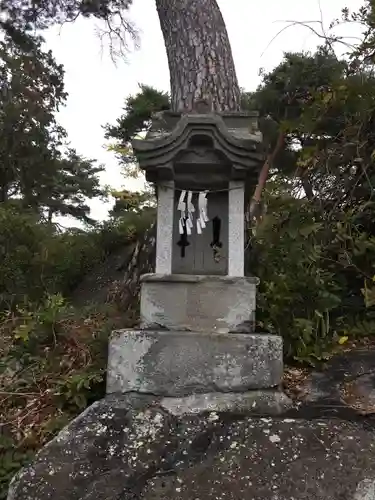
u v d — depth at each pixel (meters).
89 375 3.18
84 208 19.84
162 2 4.95
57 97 12.48
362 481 2.14
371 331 3.74
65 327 4.10
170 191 3.26
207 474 2.26
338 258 4.03
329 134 4.57
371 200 4.23
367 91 4.30
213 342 2.87
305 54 6.86
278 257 3.86
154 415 2.65
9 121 11.13
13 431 3.06
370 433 2.43
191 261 3.30
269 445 2.36
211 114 3.17
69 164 19.55
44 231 6.90
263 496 2.12
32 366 3.70
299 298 3.57
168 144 3.06
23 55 11.50
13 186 12.27
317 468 2.22
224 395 2.79
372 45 4.45
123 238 8.77
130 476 2.32
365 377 3.12
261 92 7.34
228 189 3.26
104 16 8.16
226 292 3.10
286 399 2.81
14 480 2.38
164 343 2.88
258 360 2.85
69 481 2.31
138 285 5.32
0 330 4.57
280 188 4.82
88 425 2.63
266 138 6.83
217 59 4.65
